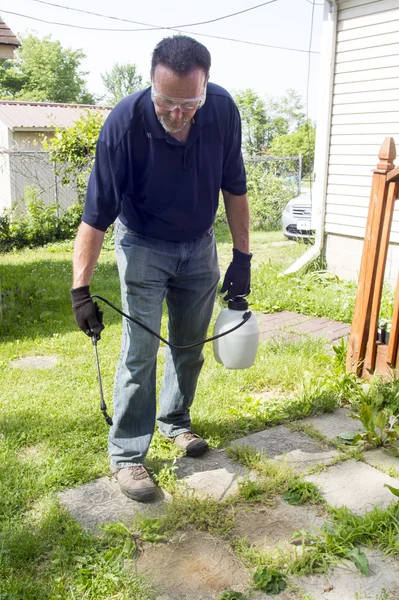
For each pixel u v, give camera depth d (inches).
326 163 282.8
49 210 469.7
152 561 86.7
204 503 98.3
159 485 106.4
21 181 587.2
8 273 320.2
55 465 109.9
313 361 166.9
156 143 90.7
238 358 109.0
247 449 117.3
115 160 90.1
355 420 134.0
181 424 120.9
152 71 83.2
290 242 456.1
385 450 120.0
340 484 107.0
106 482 107.3
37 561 85.7
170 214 97.5
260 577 81.8
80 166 471.2
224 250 413.7
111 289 277.6
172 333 114.3
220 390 147.3
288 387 153.6
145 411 105.3
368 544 89.5
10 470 108.3
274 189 575.2
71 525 92.7
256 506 100.1
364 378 152.6
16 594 77.9
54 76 2209.6
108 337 196.7
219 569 85.2
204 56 82.4
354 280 278.2
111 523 92.6
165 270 102.3
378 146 261.7
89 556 85.4
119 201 94.1
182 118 85.3
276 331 208.1
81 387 151.4
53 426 126.7
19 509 97.8
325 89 275.9
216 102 94.9
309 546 88.8
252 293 254.1
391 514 93.5
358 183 271.4
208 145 95.1
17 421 129.0
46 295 256.2
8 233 452.8
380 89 257.3
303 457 116.6
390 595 79.7
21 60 2240.4
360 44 262.7
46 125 759.1
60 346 188.1
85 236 93.4
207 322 113.0
